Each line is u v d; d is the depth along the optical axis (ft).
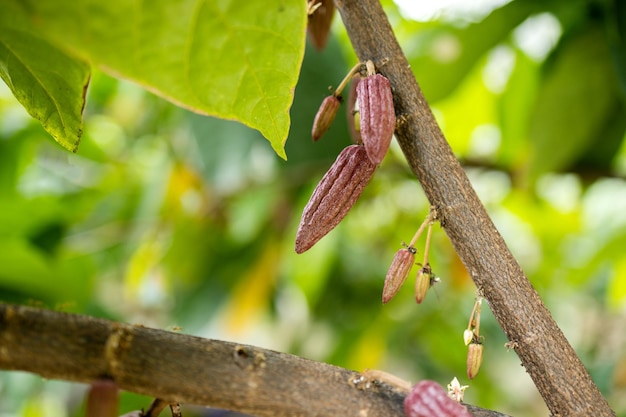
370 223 4.27
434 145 1.59
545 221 4.33
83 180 4.09
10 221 3.56
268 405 1.40
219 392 1.39
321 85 2.84
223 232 3.75
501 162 3.48
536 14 2.83
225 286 3.77
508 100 3.43
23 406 3.98
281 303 4.57
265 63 1.40
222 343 1.41
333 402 1.42
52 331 1.34
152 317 4.76
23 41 1.46
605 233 3.93
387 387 1.45
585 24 2.81
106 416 1.35
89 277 3.67
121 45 1.35
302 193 3.59
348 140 2.82
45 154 4.03
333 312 4.34
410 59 2.90
